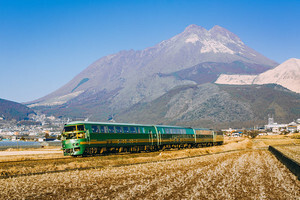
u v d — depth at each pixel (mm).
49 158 49312
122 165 41719
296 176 34031
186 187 26656
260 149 89188
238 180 30906
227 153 70625
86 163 40125
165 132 67438
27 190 25125
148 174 34094
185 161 48594
